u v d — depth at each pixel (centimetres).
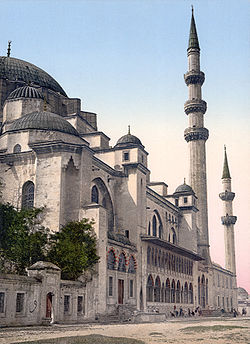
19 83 7712
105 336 2733
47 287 3809
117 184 6788
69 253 4538
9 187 5778
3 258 4538
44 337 2578
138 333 3067
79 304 4547
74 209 5344
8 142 6028
